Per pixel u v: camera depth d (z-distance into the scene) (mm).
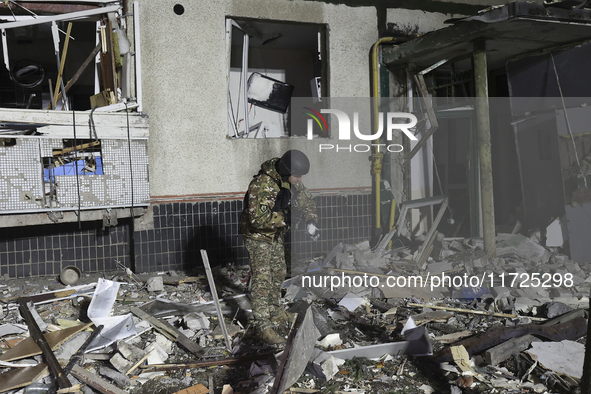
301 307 4348
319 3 6359
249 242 3646
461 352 3217
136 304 4512
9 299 4637
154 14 5637
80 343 3455
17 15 5277
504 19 4887
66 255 5641
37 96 7078
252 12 6047
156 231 5785
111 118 5359
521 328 3518
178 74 5781
